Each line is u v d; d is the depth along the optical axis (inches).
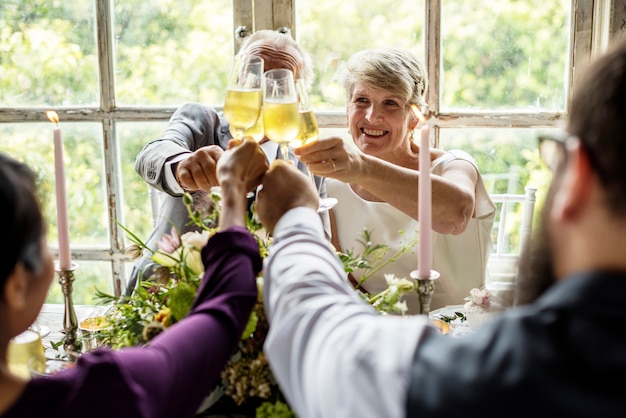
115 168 98.8
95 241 101.9
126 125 97.6
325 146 59.4
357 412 24.5
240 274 35.7
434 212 72.6
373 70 77.8
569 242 23.2
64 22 95.0
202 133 81.8
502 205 91.0
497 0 89.8
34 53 96.3
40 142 98.9
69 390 28.8
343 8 91.9
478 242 81.4
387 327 26.5
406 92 78.2
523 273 27.9
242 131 50.8
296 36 93.1
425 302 45.1
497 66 91.9
